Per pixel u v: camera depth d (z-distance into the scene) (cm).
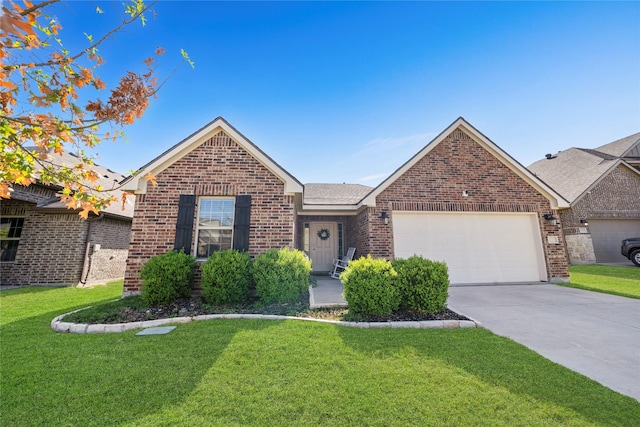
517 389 296
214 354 381
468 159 1048
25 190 1058
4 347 412
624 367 348
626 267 1276
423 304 573
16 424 241
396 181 1019
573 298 738
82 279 1084
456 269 984
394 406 266
